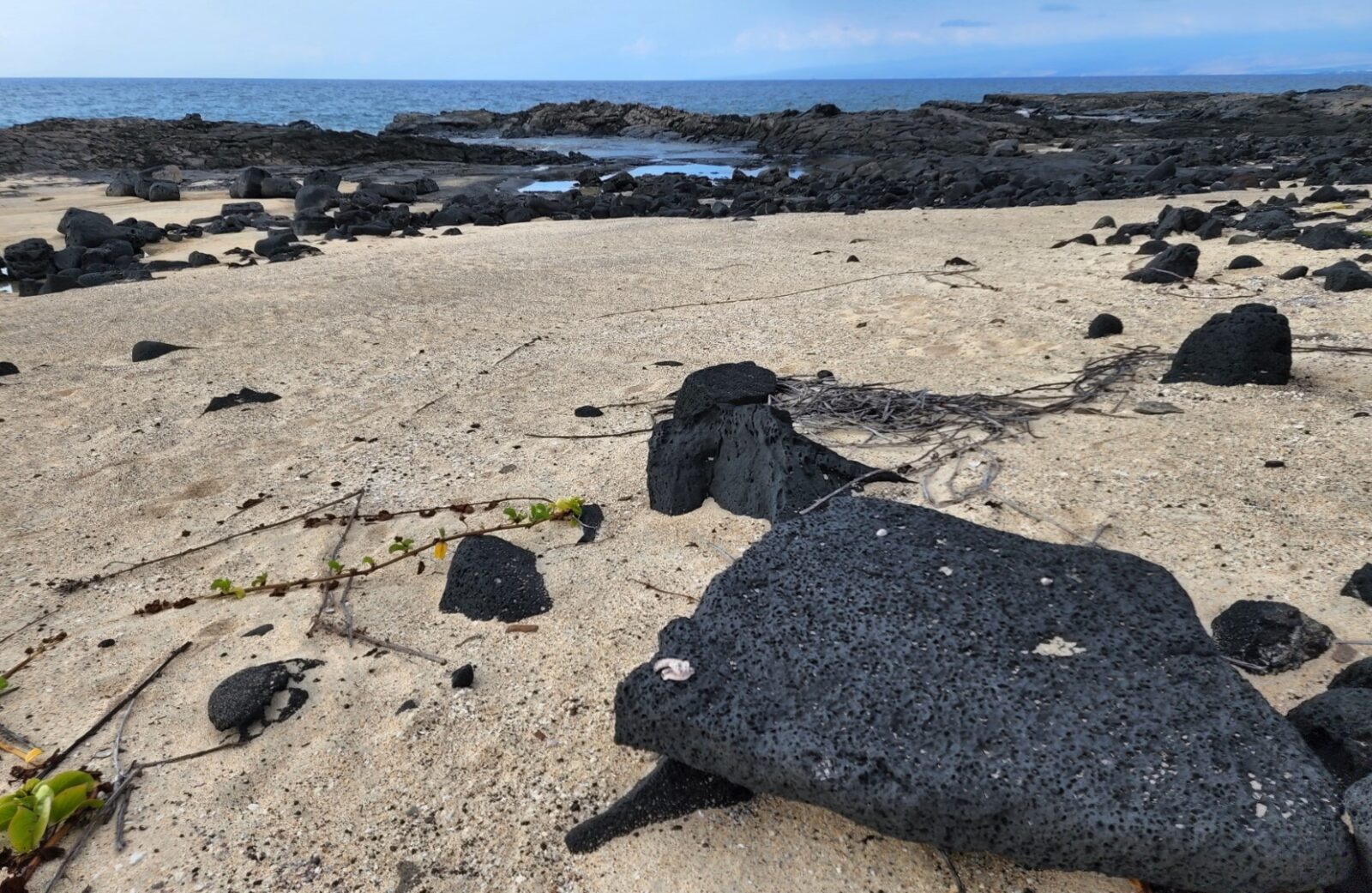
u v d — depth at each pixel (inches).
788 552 114.9
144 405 272.4
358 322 368.8
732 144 1800.0
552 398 259.0
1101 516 158.7
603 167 1402.6
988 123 1561.3
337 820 106.9
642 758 112.2
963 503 167.3
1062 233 524.4
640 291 411.5
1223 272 354.6
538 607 145.8
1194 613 100.9
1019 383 239.3
